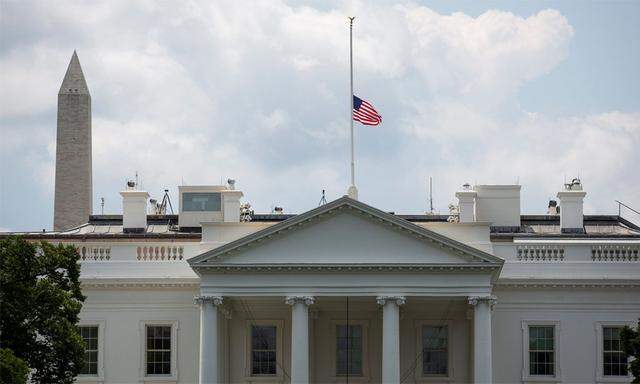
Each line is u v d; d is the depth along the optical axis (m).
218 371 129.75
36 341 119.62
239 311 136.50
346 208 127.69
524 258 137.62
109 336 136.12
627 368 130.00
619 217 157.50
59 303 118.50
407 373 136.25
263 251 127.94
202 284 127.94
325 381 136.75
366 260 127.38
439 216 157.75
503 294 137.00
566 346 136.38
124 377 135.62
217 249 127.19
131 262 136.25
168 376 135.62
